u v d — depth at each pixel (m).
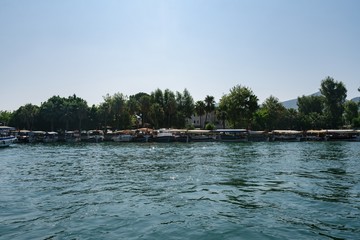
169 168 28.53
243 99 100.50
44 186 19.72
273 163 31.73
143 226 11.38
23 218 12.47
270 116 121.81
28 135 101.44
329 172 24.91
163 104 124.38
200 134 93.00
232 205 14.37
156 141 85.38
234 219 12.16
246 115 101.75
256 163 31.84
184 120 125.38
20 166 31.66
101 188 18.88
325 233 10.48
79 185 20.02
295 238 10.05
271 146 64.88
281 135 91.50
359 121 115.56
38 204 14.81
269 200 15.30
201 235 10.40
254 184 19.75
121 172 26.19
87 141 93.81
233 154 43.97
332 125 121.25
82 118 120.75
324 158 36.88
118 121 119.69
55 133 103.00
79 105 118.62
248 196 16.25
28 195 16.92
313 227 11.12
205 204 14.60
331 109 124.12
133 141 87.69
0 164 33.69
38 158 41.12
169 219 12.23
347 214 12.72
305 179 21.50
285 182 20.39
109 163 33.75
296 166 29.02
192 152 49.12
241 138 89.00
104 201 15.35
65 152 52.69
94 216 12.70
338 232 10.57
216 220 12.04
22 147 70.62
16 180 22.27
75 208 14.00
